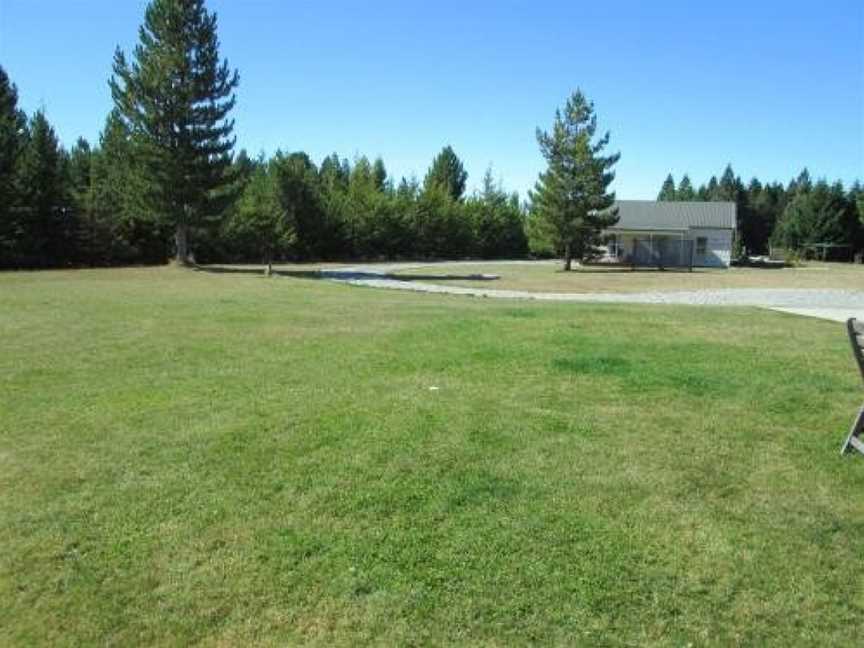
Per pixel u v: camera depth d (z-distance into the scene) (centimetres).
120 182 3419
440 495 429
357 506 414
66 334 1054
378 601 320
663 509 413
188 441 527
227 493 432
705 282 3278
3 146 3522
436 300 1828
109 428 561
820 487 448
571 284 3061
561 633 299
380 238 5641
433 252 6056
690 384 705
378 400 641
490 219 6375
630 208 5619
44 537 376
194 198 3372
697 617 310
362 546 367
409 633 299
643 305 1670
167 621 307
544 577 339
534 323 1161
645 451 509
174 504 416
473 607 316
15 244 3594
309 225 5188
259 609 315
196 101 3297
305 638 296
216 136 3347
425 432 545
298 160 5266
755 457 499
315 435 539
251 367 798
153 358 854
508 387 691
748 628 303
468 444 519
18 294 1792
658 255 5203
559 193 4200
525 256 6550
